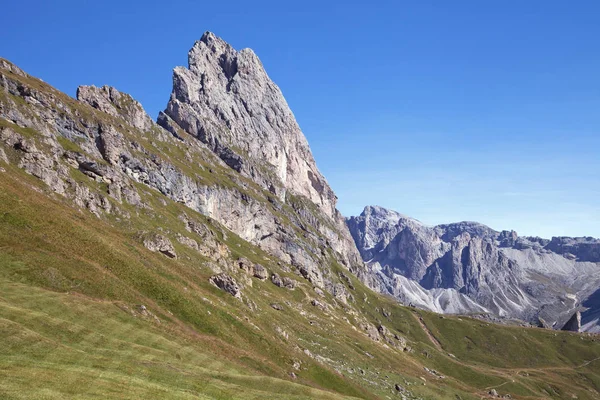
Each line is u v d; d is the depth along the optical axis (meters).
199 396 64.06
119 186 181.25
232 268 198.12
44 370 54.53
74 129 197.38
